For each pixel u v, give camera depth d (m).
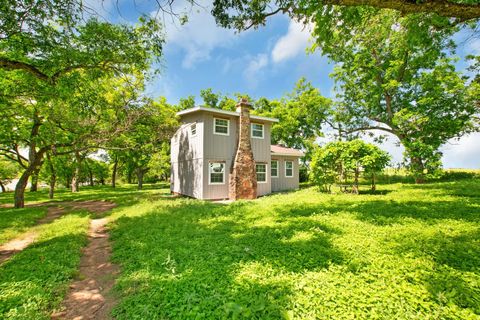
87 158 27.89
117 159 30.14
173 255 4.74
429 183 15.98
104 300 3.52
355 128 23.00
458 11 4.36
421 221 6.28
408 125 17.12
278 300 2.96
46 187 37.34
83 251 5.82
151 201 13.85
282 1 5.65
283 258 4.29
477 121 15.69
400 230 5.54
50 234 7.08
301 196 13.03
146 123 18.38
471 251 4.08
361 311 2.69
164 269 4.16
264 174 17.61
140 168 28.89
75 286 4.00
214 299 3.08
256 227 6.55
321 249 4.54
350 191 13.93
